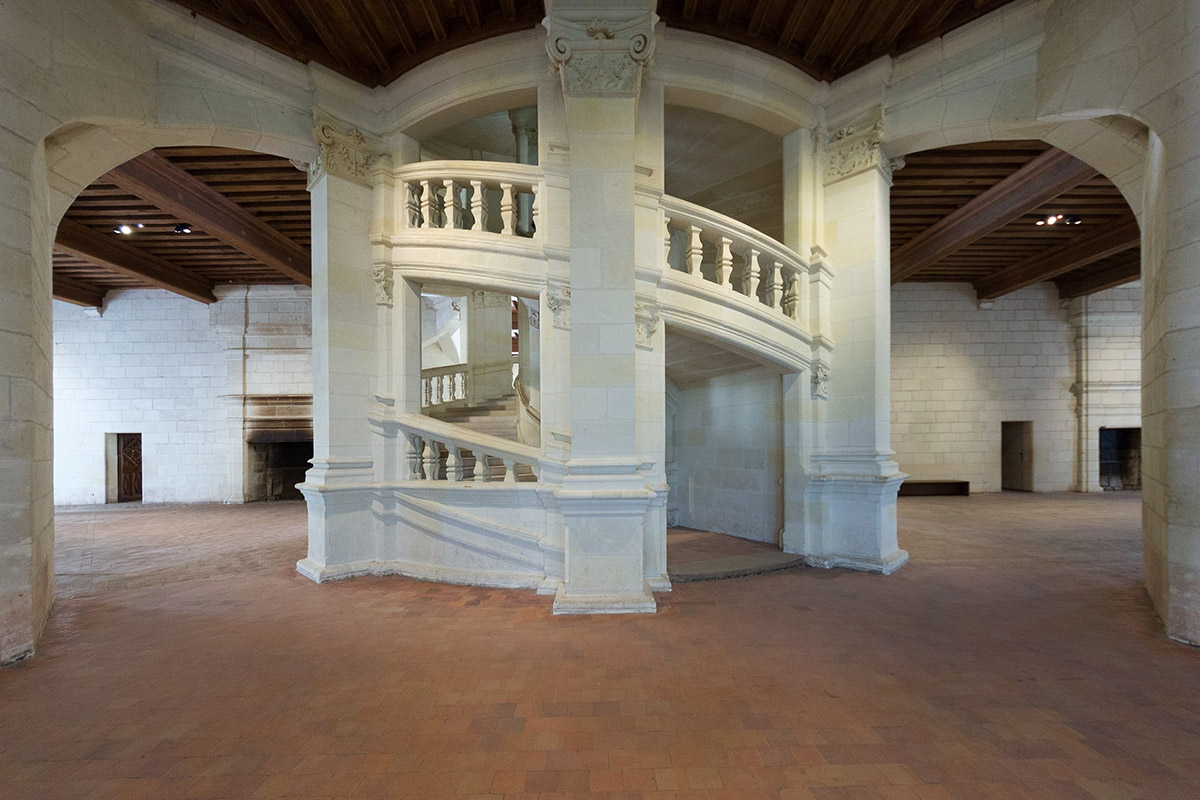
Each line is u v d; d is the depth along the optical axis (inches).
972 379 564.7
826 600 198.4
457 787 96.0
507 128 321.1
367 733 112.8
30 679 138.7
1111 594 206.1
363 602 199.6
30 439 156.3
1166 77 164.7
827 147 264.7
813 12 224.4
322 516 231.6
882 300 253.4
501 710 121.4
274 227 375.9
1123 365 554.3
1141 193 215.5
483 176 234.7
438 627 172.2
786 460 264.8
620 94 188.7
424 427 237.3
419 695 128.3
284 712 121.2
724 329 234.8
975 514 414.6
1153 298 190.4
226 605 197.6
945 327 565.9
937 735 111.2
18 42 158.7
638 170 220.1
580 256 187.6
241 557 280.7
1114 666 142.5
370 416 243.0
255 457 537.3
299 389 521.3
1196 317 155.4
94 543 321.7
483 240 232.5
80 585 227.6
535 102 238.7
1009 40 216.2
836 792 94.3
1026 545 298.4
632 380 186.7
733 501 312.3
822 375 256.5
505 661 146.4
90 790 95.8
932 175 320.5
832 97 261.7
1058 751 105.5
